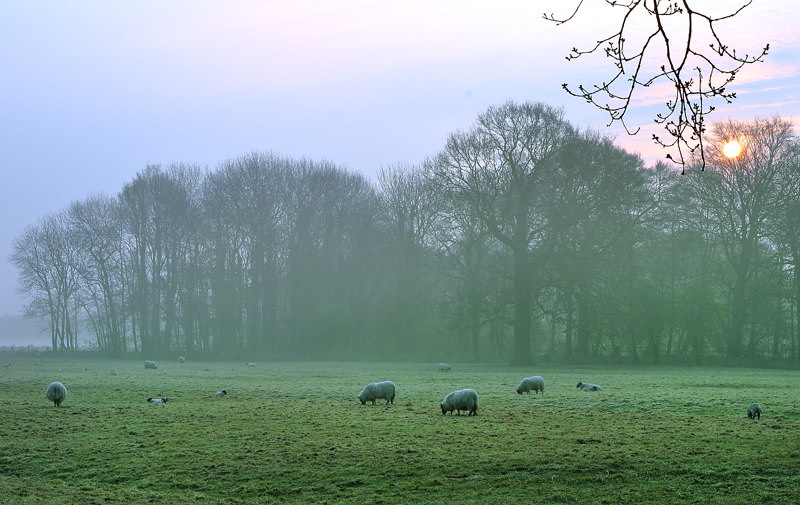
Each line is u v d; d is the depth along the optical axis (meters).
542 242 76.69
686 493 19.06
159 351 110.50
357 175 107.56
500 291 79.25
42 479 22.09
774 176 74.88
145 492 20.50
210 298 109.50
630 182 73.50
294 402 38.75
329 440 25.98
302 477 21.44
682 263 86.69
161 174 110.38
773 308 78.56
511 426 28.72
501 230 79.00
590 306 76.94
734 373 63.94
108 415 33.06
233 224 103.25
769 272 78.62
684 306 81.06
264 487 20.69
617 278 85.44
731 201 77.44
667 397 38.69
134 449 25.08
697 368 74.00
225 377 60.66
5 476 22.38
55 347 123.69
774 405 34.31
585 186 74.44
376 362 92.94
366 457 23.23
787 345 84.75
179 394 43.62
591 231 74.88
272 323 106.88
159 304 112.38
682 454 22.78
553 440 25.36
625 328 80.50
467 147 78.38
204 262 108.75
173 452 24.55
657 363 81.12
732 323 80.31
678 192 79.50
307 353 101.44
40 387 49.91
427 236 97.38
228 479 21.50
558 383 51.00
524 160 77.38
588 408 34.75
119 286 118.94
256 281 106.69
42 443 26.23
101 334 128.75
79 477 22.20
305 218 101.69
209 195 104.19
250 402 38.84
